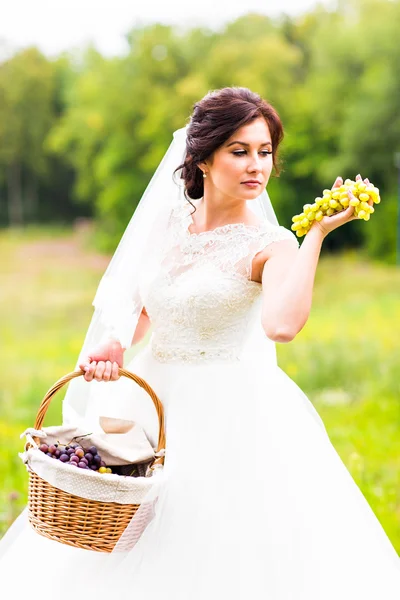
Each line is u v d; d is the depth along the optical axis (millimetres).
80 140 43438
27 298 26047
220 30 39031
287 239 3688
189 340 3809
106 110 39344
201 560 3490
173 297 3791
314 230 3420
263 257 3682
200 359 3799
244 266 3707
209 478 3607
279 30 39031
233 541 3510
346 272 29453
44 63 49875
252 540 3514
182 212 4008
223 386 3738
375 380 10914
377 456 7617
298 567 3496
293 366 12023
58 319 22344
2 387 12367
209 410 3707
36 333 19891
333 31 35281
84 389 4250
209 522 3539
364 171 34375
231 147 3639
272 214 4289
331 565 3533
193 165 3930
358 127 33500
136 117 38938
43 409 3740
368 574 3584
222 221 3869
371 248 33219
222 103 3654
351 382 10906
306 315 3332
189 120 4008
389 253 32812
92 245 39656
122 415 4004
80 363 4148
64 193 51000
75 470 3316
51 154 50000
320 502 3645
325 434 3963
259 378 3803
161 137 37406
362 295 23766
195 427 3691
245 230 3764
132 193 39094
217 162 3689
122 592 3486
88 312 23500
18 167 50281
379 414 9516
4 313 23125
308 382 11070
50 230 47469
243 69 35781
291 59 36156
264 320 3396
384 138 33531
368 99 33656
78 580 3615
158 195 4082
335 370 11133
